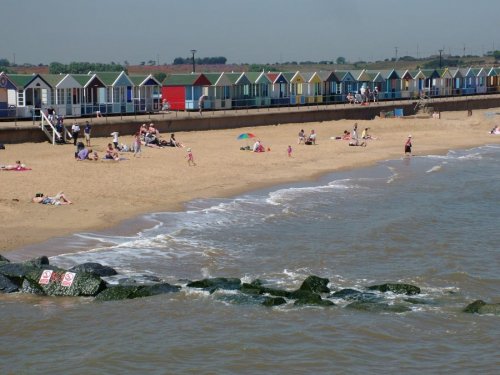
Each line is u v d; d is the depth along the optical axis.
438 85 123.19
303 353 21.02
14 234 32.22
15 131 56.69
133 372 19.59
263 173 52.03
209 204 40.84
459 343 22.05
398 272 29.31
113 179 45.62
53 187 42.09
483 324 23.47
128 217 36.59
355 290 26.52
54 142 58.22
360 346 21.62
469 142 79.06
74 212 36.72
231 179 48.78
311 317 23.75
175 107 84.75
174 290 25.86
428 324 23.44
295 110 86.31
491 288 27.58
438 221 38.69
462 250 32.84
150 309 24.23
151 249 31.45
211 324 23.02
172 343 21.48
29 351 20.88
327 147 67.56
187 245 32.34
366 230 35.94
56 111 66.31
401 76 114.31
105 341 21.58
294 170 54.22
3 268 26.34
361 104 100.44
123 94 73.75
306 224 37.22
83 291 25.44
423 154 67.88
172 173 49.12
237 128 77.69
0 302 24.73
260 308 24.47
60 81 67.00
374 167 58.38
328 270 29.42
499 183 51.97
